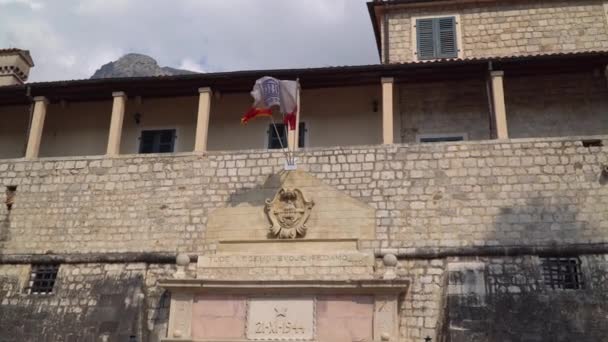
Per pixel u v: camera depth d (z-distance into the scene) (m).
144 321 16.94
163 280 16.58
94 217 18.84
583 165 16.94
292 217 17.45
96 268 18.12
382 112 20.31
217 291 16.50
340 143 20.73
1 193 19.72
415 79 19.58
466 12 23.19
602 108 19.83
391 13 23.72
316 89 21.36
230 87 20.41
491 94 18.70
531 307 15.23
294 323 15.91
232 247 17.55
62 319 17.28
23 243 18.91
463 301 15.58
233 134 21.38
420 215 17.14
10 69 25.61
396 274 16.03
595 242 16.05
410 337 15.74
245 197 18.17
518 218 16.66
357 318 15.73
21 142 22.73
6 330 17.36
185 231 18.12
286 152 18.44
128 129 21.92
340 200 17.61
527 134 19.88
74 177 19.48
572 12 22.53
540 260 16.09
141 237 18.31
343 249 16.95
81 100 21.73
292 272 16.61
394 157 17.98
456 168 17.53
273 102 17.86
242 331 16.06
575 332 14.64
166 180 18.91
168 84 20.28
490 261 16.22
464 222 16.86
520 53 22.20
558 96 20.17
